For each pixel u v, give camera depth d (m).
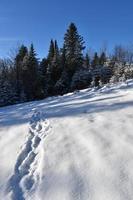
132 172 5.00
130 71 32.84
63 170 5.61
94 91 17.08
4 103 43.47
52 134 8.11
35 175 5.71
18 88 52.06
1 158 7.02
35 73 54.06
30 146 7.55
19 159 6.72
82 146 6.59
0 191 5.36
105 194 4.57
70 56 57.69
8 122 11.38
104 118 8.62
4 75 54.47
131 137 6.49
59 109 12.23
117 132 7.03
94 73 48.12
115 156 5.68
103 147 6.23
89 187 4.86
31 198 4.91
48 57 62.72
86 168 5.48
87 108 10.86
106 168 5.31
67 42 59.50
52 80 53.66
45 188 5.13
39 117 11.24
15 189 5.33
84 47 59.22
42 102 18.45
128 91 13.20
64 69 53.78
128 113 8.70
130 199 4.31
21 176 5.84
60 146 6.89
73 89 48.59
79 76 48.75
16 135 8.90
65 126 8.70
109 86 17.64
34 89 52.50
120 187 4.66
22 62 56.19
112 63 51.47
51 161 6.14
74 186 4.98
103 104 10.99
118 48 59.19
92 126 7.98
